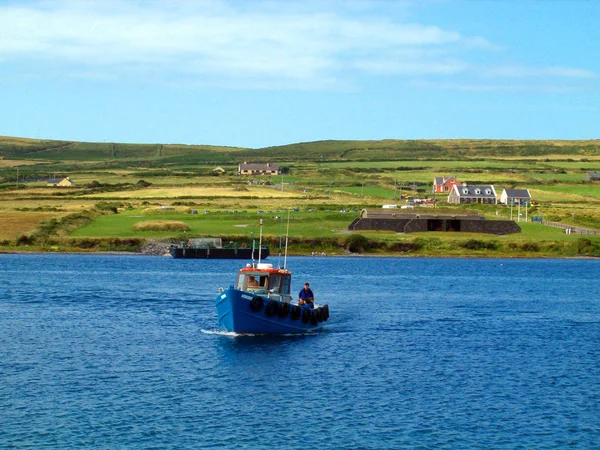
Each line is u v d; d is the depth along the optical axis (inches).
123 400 2378.2
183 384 2564.0
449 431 2159.2
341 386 2573.8
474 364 2930.6
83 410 2277.3
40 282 5526.6
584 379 2731.3
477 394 2516.0
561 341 3440.0
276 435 2101.4
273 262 7869.1
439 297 5014.8
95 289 5128.0
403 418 2257.6
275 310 3331.7
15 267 6747.1
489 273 7007.9
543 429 2191.2
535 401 2450.8
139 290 5113.2
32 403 2332.7
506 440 2102.6
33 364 2807.6
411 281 6092.5
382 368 2827.3
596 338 3531.0
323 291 5236.2
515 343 3368.6
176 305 4370.1
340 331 3548.2
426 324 3828.7
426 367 2861.7
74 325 3629.4
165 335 3376.0
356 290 5339.6
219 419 2218.3
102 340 3257.9
